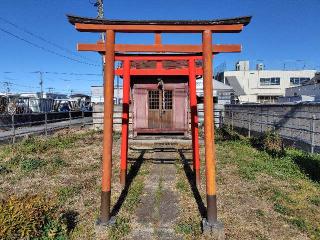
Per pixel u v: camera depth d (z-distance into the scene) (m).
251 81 54.34
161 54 7.04
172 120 15.12
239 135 15.54
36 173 7.84
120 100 23.25
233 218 5.08
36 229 3.91
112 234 4.45
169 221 4.96
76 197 6.03
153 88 15.05
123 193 6.31
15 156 9.72
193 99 7.10
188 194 6.29
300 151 10.30
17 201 4.06
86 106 36.72
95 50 5.03
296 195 6.18
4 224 3.62
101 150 11.20
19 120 20.81
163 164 9.05
